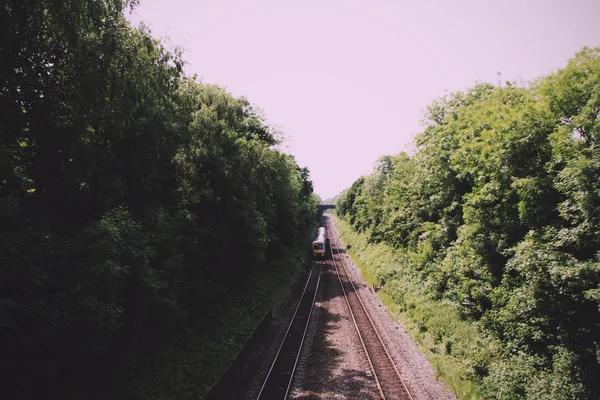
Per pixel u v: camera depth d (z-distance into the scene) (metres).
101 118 9.90
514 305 11.93
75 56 8.69
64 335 7.18
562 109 11.45
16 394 7.09
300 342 16.69
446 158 19.44
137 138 11.65
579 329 10.18
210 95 19.70
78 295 7.44
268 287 25.48
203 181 16.53
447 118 20.95
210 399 10.54
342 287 29.19
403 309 21.06
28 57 8.04
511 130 12.63
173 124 12.51
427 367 14.03
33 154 8.96
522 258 11.11
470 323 15.59
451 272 17.67
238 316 18.56
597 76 10.33
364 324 19.42
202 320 15.90
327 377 13.09
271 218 29.44
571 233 10.08
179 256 13.60
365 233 48.97
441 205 21.62
